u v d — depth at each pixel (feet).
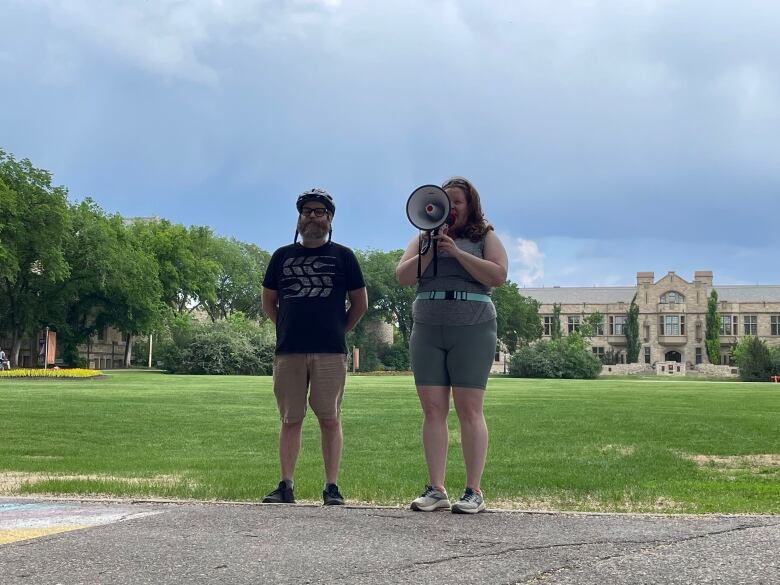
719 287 378.53
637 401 76.84
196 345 193.47
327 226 19.52
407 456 34.99
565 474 28.19
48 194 171.53
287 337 19.17
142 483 25.85
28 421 48.73
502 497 23.66
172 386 102.12
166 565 11.37
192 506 16.71
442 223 16.79
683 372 302.25
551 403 72.02
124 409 59.36
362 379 158.71
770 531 13.73
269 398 75.10
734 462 33.22
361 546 12.50
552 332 365.40
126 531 13.56
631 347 346.33
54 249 172.76
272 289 19.90
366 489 24.64
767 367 220.64
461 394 16.93
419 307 17.38
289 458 19.45
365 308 19.99
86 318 223.71
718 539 13.02
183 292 249.14
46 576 10.88
